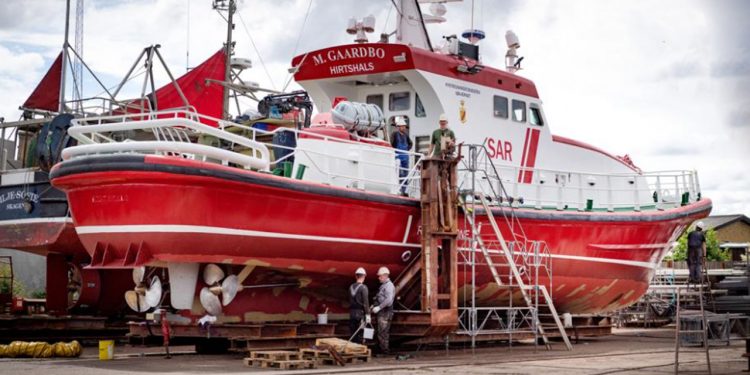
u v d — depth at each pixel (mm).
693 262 22453
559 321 17141
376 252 15805
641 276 20484
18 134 19844
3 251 24938
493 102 18719
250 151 16844
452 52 18391
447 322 15375
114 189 13328
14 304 17891
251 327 14039
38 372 11852
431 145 15883
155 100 21609
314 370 12383
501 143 18812
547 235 18188
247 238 13883
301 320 16156
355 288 15008
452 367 13070
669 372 12344
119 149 13375
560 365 13570
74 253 17469
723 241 51000
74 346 14805
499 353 16109
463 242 16438
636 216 19609
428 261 15398
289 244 14461
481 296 18125
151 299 14422
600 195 21047
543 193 19688
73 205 14078
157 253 13484
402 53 17156
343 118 16172
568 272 18797
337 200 14820
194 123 13078
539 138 19781
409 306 16344
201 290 14359
